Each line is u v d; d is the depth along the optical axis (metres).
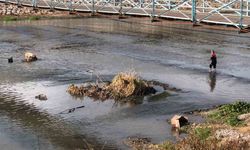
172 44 61.22
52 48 58.88
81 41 65.06
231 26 32.62
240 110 29.86
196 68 45.91
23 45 61.28
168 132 27.14
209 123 28.06
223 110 30.31
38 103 33.72
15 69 45.66
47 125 29.02
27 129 28.39
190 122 28.70
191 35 69.25
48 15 97.88
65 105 33.16
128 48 58.59
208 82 40.28
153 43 62.59
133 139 26.19
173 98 34.88
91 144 25.72
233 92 36.78
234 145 22.73
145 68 45.91
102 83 38.91
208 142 23.66
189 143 24.06
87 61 49.81
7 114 31.33
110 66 46.94
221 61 49.06
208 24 34.34
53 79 41.22
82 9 54.03
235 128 26.16
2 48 58.69
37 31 76.25
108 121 29.62
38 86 38.75
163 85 38.81
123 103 33.62
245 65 47.03
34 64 48.19
